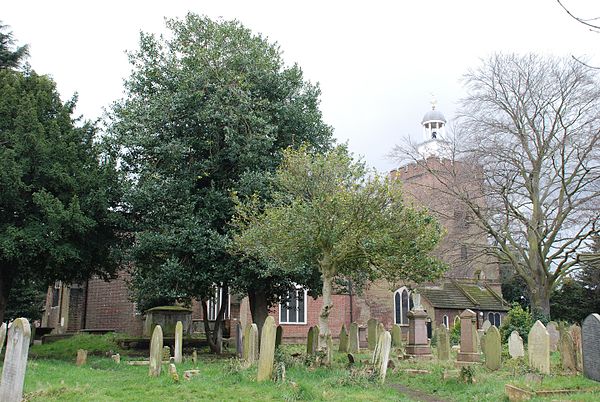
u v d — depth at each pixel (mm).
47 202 18406
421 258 16297
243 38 24578
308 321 35594
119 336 29359
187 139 23266
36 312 35000
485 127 30234
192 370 14477
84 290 36531
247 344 16203
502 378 15266
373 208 15617
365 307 41406
